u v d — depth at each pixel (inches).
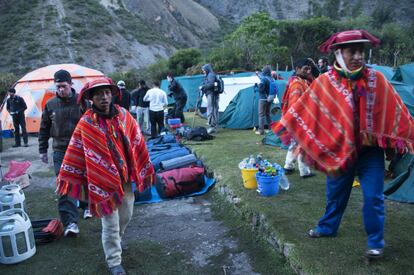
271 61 1364.4
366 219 115.8
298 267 122.6
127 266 147.5
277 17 3688.5
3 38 2181.3
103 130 129.1
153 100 388.5
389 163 214.8
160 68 1429.6
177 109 453.7
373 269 114.0
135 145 137.7
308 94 120.0
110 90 130.7
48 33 2220.7
